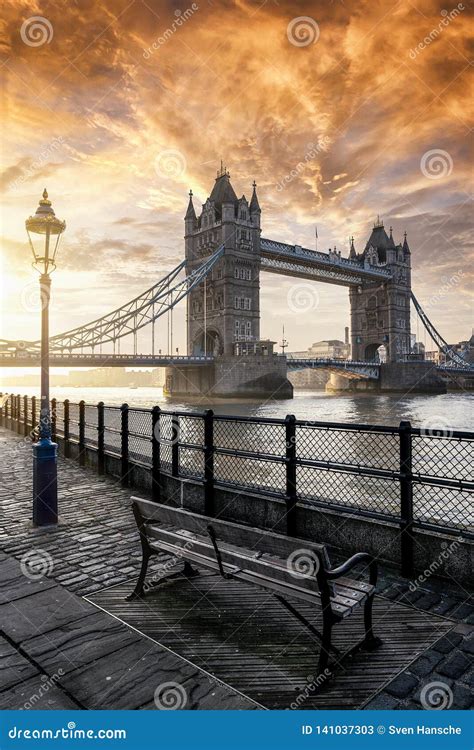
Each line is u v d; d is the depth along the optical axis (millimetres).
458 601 4336
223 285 111938
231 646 3623
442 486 4742
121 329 95438
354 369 127625
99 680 3221
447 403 90375
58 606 4293
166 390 123812
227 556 3803
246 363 100562
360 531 5316
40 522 6715
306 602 3301
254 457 6309
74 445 11836
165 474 7816
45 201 7051
